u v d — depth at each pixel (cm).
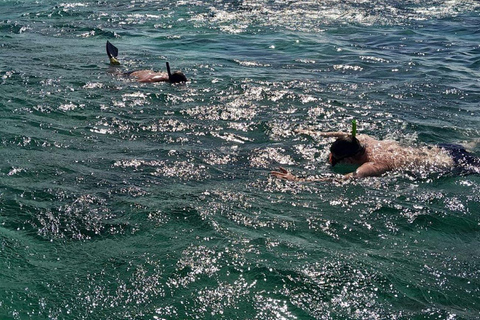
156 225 523
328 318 408
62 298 424
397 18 1700
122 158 679
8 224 518
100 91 939
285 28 1557
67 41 1371
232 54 1259
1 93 901
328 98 924
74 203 560
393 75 1086
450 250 496
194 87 975
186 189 600
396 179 634
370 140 696
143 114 838
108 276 449
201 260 470
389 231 526
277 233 516
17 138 723
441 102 919
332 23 1628
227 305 420
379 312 414
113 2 1962
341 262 472
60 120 801
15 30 1478
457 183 625
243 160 686
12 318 403
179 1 1962
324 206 570
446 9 1844
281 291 435
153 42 1384
